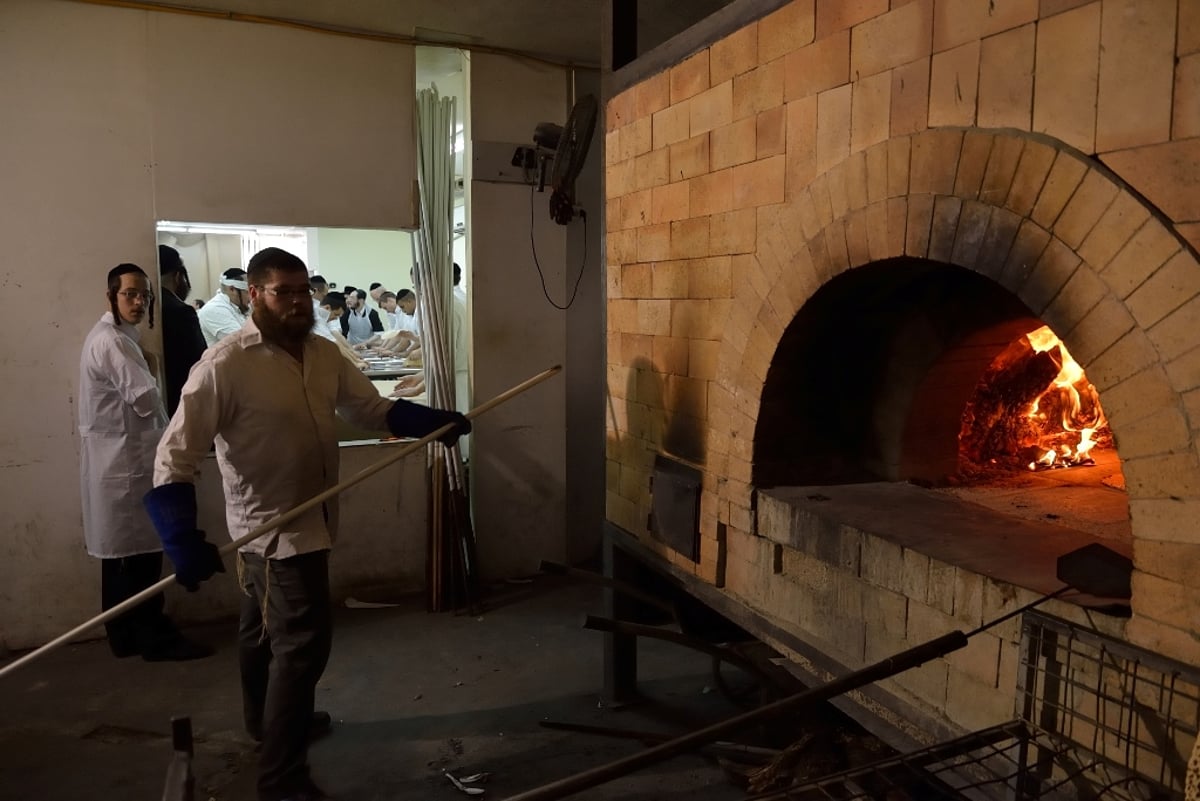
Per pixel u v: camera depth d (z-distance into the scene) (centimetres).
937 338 237
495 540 489
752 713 155
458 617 440
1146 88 138
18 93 372
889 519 216
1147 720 142
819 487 251
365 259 765
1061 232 152
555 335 492
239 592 429
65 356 390
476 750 313
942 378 247
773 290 234
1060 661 158
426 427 294
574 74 480
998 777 167
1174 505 137
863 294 237
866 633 208
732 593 265
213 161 407
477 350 475
